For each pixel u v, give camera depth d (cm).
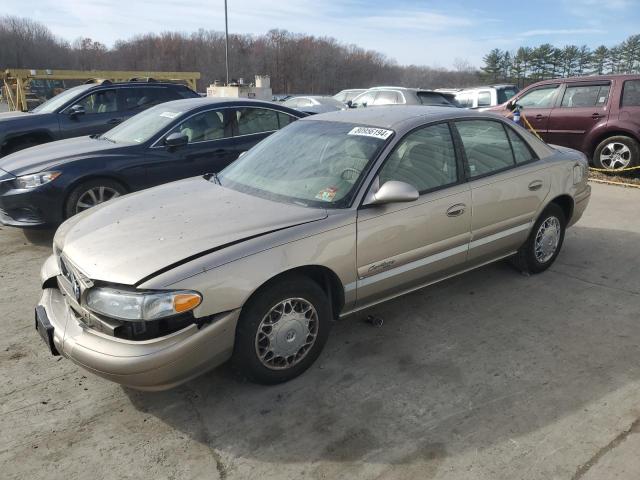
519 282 455
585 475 239
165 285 254
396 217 333
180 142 578
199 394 304
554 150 467
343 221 311
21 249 555
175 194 360
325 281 321
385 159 338
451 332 372
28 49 7738
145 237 289
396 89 1355
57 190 539
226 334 273
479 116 405
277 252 284
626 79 854
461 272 401
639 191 802
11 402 297
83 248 288
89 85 923
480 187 383
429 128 368
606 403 290
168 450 261
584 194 485
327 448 260
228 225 297
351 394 302
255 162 391
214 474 245
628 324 381
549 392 301
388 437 267
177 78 2136
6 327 382
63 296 316
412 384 311
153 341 255
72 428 277
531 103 969
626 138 845
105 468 249
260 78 2716
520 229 427
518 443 260
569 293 434
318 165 355
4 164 579
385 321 389
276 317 295
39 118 839
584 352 344
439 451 256
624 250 538
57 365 335
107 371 255
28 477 244
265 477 243
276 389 308
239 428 276
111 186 570
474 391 303
